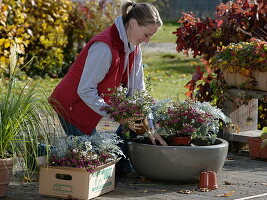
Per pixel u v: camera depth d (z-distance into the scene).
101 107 5.13
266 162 6.50
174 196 5.01
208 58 7.64
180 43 7.76
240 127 7.20
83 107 5.31
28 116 4.77
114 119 5.18
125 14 5.20
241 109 7.18
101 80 5.20
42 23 12.99
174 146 5.20
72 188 4.84
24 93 5.11
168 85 12.70
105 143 5.05
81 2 14.44
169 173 5.28
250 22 7.52
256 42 6.71
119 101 5.13
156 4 29.20
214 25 7.55
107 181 5.08
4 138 4.71
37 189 5.18
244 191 5.21
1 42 11.69
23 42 11.94
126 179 5.64
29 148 5.03
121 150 5.55
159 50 18.91
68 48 13.91
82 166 4.81
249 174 5.88
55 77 13.50
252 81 6.72
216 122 5.74
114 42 5.15
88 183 4.79
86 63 5.13
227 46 6.95
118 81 5.35
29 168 5.29
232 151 7.02
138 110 5.13
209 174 5.25
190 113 5.42
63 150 4.93
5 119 4.73
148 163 5.31
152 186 5.36
